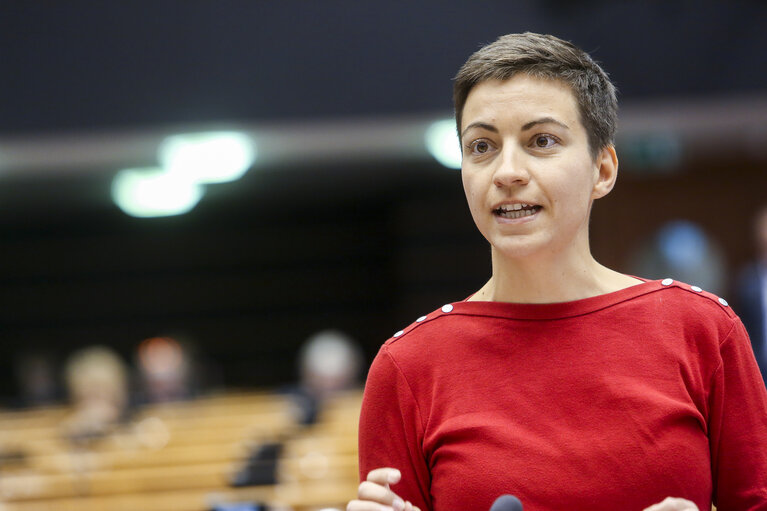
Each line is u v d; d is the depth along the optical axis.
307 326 20.86
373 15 11.60
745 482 2.43
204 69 11.66
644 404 2.35
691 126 12.59
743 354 2.48
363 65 11.57
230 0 11.73
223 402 12.48
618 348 2.43
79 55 11.69
